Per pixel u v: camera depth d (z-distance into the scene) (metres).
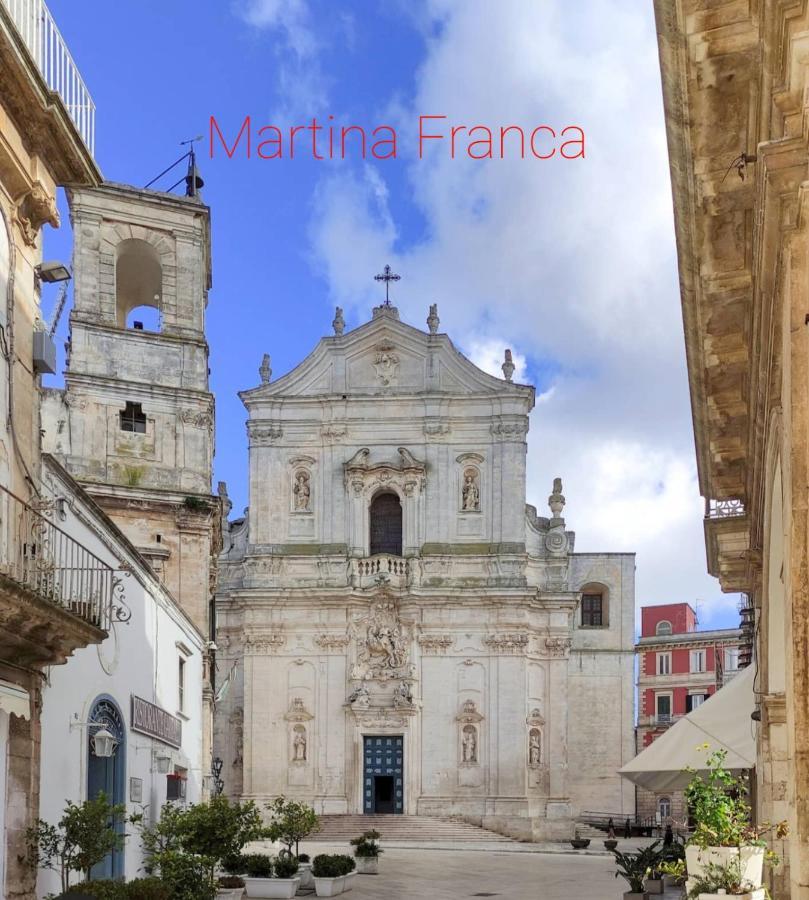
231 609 62.72
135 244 40.47
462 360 63.06
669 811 78.00
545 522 63.50
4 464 17.12
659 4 10.95
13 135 17.31
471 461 62.16
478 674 60.44
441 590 60.66
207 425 39.47
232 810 25.27
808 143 9.25
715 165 12.97
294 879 31.75
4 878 17.05
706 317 15.96
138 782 25.70
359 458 61.91
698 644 87.88
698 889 14.02
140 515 37.56
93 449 37.81
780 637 18.23
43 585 17.33
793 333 9.98
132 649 25.36
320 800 59.41
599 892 33.31
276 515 62.47
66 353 38.59
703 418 19.23
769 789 19.88
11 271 17.61
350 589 60.47
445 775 59.53
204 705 38.59
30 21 18.05
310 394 63.25
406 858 46.47
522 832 57.97
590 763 68.06
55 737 19.62
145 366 39.06
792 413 9.97
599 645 69.31
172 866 21.41
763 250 11.13
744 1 10.80
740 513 23.11
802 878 9.88
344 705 60.25
